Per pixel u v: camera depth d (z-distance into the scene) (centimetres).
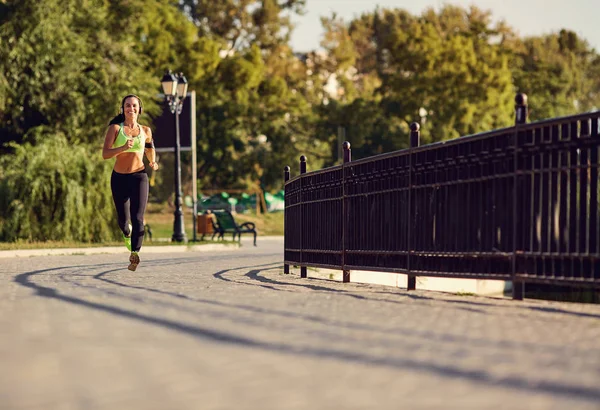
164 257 2434
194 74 7169
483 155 1116
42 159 3250
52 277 1516
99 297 1107
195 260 2230
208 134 7181
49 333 769
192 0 9481
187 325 823
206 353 659
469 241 1138
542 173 1036
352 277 1518
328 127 7650
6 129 3997
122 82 4141
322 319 877
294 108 7488
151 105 4269
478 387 530
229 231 3831
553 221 1027
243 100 7312
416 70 7612
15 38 3744
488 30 8356
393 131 7525
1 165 3328
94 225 3291
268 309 969
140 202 1542
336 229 1478
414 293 1220
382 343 712
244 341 720
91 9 4303
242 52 9350
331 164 7650
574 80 14488
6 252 2566
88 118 4066
